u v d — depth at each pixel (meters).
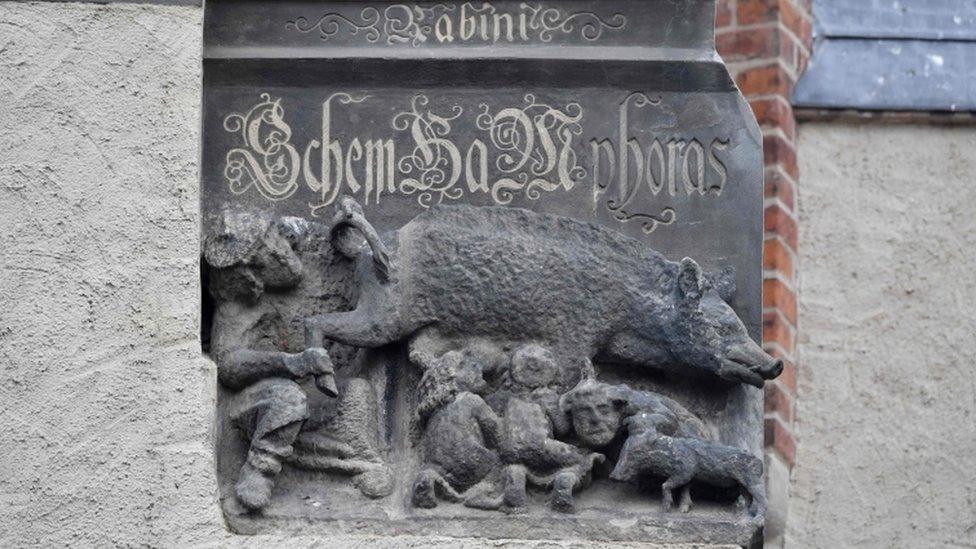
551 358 6.46
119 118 6.50
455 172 6.63
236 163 6.63
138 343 6.36
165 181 6.47
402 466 6.43
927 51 8.76
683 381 6.55
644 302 6.51
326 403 6.46
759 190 6.64
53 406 6.30
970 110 8.65
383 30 6.73
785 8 8.62
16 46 6.53
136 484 6.27
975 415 8.38
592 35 6.73
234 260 6.47
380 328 6.46
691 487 6.39
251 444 6.38
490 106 6.68
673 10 6.75
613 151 6.65
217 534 6.26
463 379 6.43
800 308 8.44
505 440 6.38
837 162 8.59
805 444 8.29
